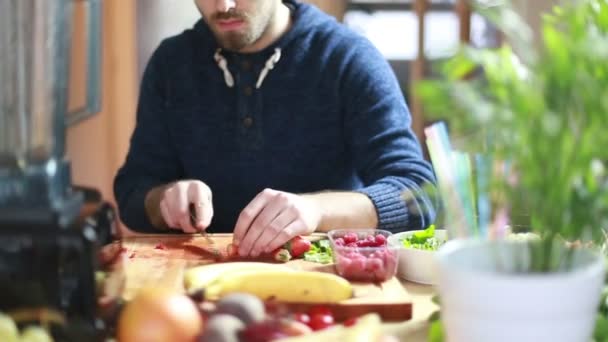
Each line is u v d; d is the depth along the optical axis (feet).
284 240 4.10
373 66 5.64
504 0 2.42
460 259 2.51
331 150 5.69
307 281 3.27
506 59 2.34
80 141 8.84
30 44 2.69
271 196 4.26
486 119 2.21
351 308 3.27
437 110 2.30
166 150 5.96
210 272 3.48
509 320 2.29
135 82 9.02
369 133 5.42
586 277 2.30
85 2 3.01
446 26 8.55
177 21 9.04
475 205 2.96
